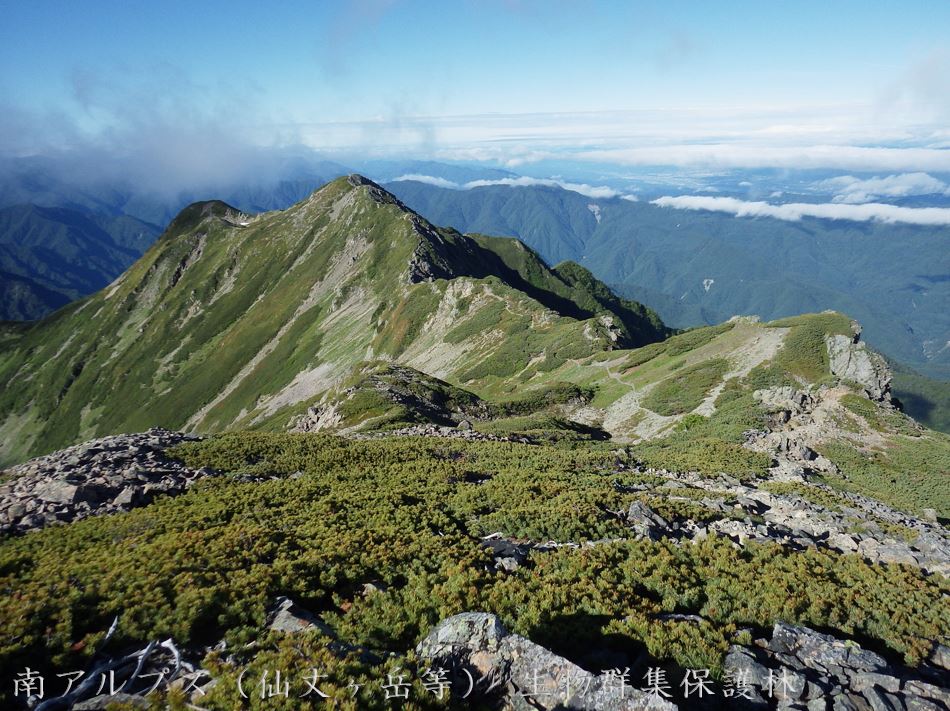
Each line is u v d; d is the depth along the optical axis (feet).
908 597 57.06
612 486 100.89
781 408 213.05
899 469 173.17
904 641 48.60
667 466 130.31
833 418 206.80
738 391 252.42
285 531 67.21
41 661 38.19
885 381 240.53
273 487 90.07
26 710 33.94
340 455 116.67
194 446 119.65
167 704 33.76
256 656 38.32
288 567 54.03
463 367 444.96
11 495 86.94
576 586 53.31
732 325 347.56
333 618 46.80
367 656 40.47
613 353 378.12
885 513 114.42
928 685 38.88
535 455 128.06
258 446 121.80
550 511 77.87
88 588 47.55
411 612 47.91
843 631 49.90
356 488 92.17
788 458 159.02
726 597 54.03
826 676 40.86
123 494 85.66
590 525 74.43
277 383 581.12
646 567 59.06
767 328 312.29
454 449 129.59
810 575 59.88
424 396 257.96
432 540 65.31
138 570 51.90
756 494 105.19
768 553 65.41
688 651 42.24
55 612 43.19
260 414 537.65
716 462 137.90
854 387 228.02
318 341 605.73
